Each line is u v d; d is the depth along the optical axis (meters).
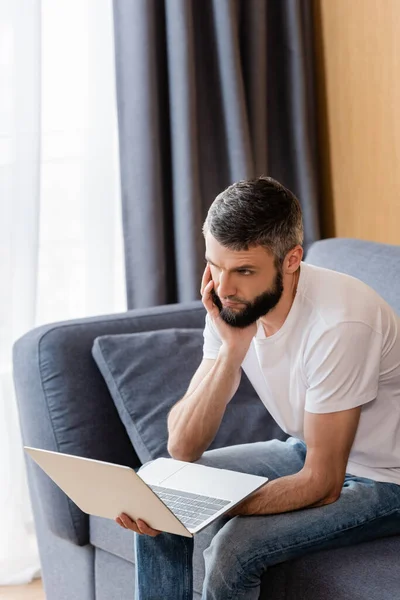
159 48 3.27
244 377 2.64
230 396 2.20
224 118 3.31
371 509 1.97
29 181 3.10
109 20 3.27
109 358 2.59
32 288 3.14
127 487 1.77
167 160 3.34
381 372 2.02
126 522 1.90
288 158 3.47
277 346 2.06
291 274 2.01
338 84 3.32
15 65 3.05
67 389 2.58
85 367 2.62
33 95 3.07
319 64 3.42
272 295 1.97
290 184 3.49
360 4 3.14
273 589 1.97
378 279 2.51
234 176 3.31
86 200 3.31
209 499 1.93
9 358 3.17
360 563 1.91
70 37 3.24
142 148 3.21
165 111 3.31
